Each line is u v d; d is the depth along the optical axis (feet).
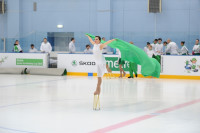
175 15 81.97
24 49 86.38
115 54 64.44
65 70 67.41
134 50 36.09
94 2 87.56
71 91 41.55
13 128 21.98
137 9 84.84
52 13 90.79
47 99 35.04
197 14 80.43
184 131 21.36
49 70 66.80
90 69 65.92
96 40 30.07
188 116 26.37
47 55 68.74
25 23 91.40
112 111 28.53
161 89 44.62
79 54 66.59
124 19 85.66
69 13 89.61
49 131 21.16
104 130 21.44
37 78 59.82
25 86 46.88
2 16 91.25
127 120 24.73
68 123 23.59
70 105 31.42
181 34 78.89
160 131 21.30
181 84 51.44
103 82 53.42
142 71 37.29
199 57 60.08
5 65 70.95
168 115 26.78
